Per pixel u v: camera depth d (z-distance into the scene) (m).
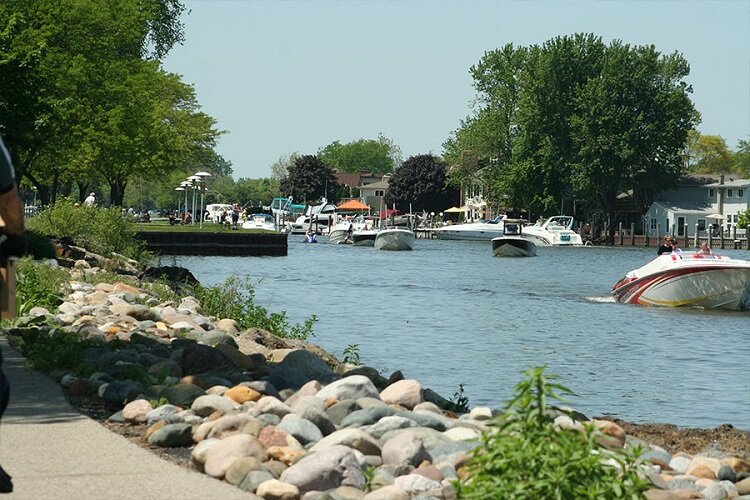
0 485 6.28
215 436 9.84
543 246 128.25
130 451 9.13
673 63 134.88
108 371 13.39
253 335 20.50
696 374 24.42
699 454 11.53
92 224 49.69
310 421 10.66
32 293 22.84
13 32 44.12
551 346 29.72
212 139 101.62
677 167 136.50
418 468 8.91
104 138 63.78
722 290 44.12
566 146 135.00
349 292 49.88
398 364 24.59
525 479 6.57
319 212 167.38
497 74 146.12
